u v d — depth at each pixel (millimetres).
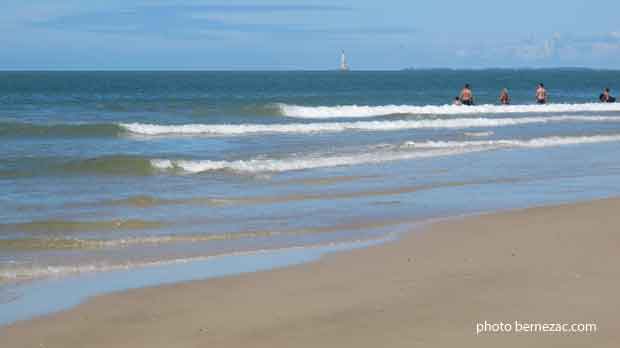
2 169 18703
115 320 7809
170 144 25281
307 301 8336
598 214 13523
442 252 10789
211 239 11945
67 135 27609
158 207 14672
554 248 10844
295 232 12477
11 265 10250
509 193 16500
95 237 12055
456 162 21516
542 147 25547
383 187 17141
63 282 9391
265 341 7078
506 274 9305
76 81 132750
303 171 19531
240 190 16656
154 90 89125
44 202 15016
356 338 7062
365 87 102938
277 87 102812
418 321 7484
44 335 7398
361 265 10047
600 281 8859
